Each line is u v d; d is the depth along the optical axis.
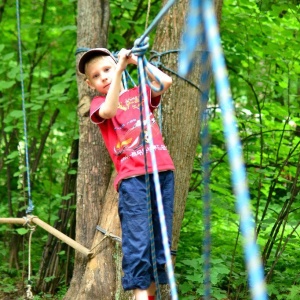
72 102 8.85
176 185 5.95
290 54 8.55
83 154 6.73
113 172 6.50
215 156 9.05
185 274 7.52
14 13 10.30
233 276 7.50
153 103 4.54
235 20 8.50
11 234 9.57
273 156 8.94
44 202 9.83
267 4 8.12
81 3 7.04
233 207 7.84
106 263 6.07
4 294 8.15
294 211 7.82
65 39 9.46
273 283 7.42
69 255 8.15
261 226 7.36
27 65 10.88
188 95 5.90
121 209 4.46
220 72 1.64
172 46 5.93
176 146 5.90
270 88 9.88
